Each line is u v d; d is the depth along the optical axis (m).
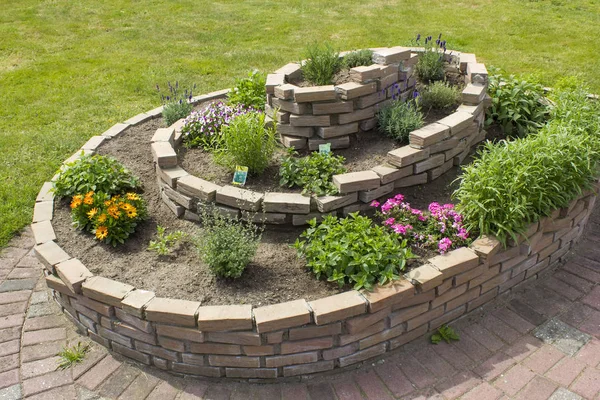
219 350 3.23
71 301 3.62
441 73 5.56
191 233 4.12
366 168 4.33
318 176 4.17
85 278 3.48
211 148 4.79
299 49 9.24
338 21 10.85
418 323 3.47
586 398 3.04
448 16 10.98
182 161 4.67
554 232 4.00
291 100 4.61
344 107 4.54
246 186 4.27
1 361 3.48
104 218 3.91
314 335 3.19
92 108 7.11
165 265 3.77
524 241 3.74
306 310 3.12
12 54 9.26
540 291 3.96
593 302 3.81
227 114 5.11
